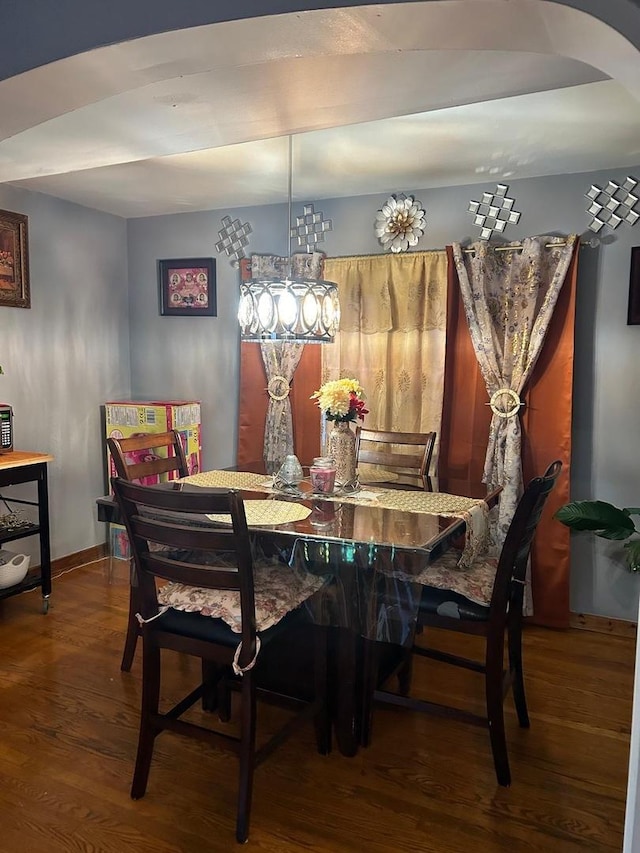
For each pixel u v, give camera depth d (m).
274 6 1.19
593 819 1.83
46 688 2.49
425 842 1.74
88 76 1.48
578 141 2.58
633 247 2.93
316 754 2.12
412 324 3.40
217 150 2.73
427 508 2.29
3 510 3.43
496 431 3.17
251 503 2.33
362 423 3.55
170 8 1.27
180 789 1.94
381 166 2.94
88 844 1.72
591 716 2.36
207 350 4.03
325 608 2.04
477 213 3.22
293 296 2.49
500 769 1.96
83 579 3.69
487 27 1.18
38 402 3.63
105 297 4.05
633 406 3.00
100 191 3.48
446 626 2.01
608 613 3.12
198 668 2.69
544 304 3.01
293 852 1.70
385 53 1.49
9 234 3.37
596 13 1.04
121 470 2.44
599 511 2.58
